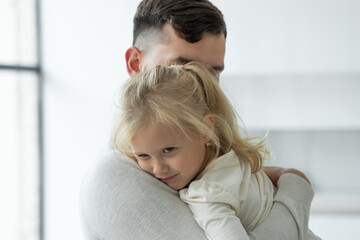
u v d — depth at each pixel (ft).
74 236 12.84
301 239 3.27
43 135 12.92
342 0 10.73
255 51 11.17
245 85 11.53
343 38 10.83
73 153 12.72
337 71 10.91
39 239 12.95
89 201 3.01
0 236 12.50
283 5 10.98
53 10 12.53
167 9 3.54
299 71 11.04
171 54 3.54
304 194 3.54
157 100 2.92
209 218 2.77
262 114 11.50
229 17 11.18
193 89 3.10
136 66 3.83
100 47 12.26
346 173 11.51
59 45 12.58
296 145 11.68
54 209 12.92
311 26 10.92
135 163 3.06
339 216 11.01
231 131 3.27
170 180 3.03
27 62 12.73
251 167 3.41
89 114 12.50
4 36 12.44
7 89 12.50
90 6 12.21
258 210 3.23
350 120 11.14
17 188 12.71
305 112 11.33
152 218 2.81
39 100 12.85
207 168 3.12
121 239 2.85
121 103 3.07
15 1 12.54
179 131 2.94
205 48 3.57
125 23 12.07
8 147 12.57
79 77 12.48
